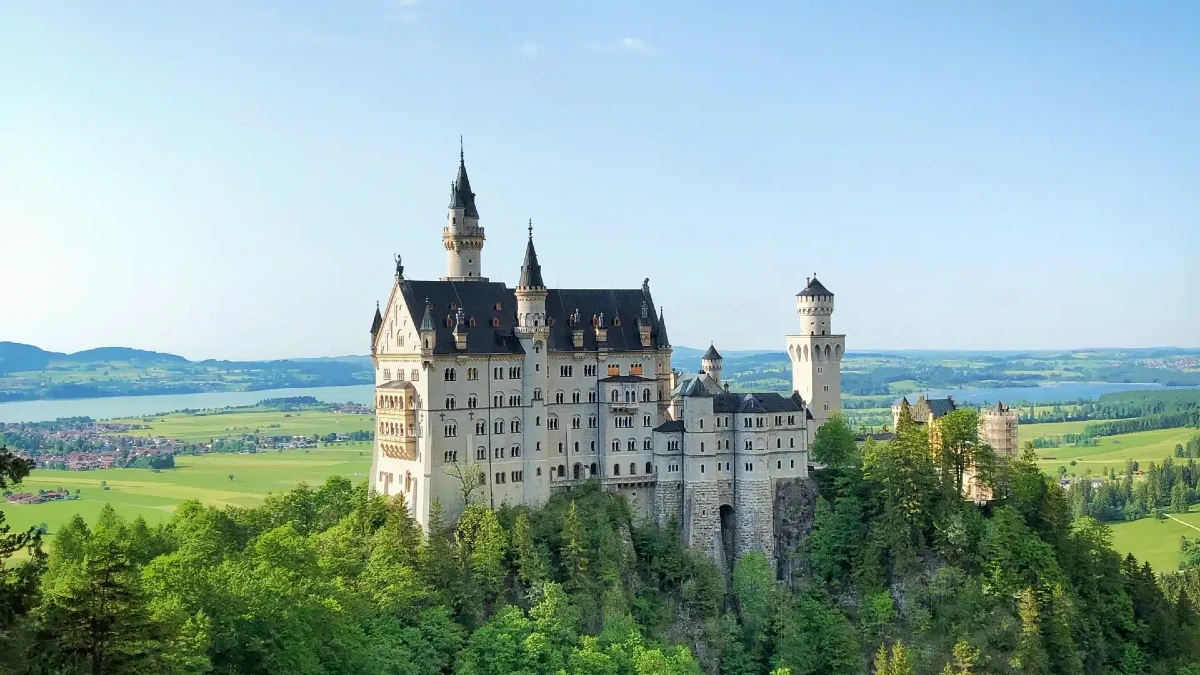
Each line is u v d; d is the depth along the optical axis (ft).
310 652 422.41
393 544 565.12
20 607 291.38
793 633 622.54
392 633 512.22
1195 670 652.89
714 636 625.00
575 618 571.28
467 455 625.82
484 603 575.38
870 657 629.10
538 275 653.30
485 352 631.15
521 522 598.75
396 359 637.71
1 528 303.89
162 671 334.44
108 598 327.06
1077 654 622.95
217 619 409.08
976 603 634.84
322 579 495.41
